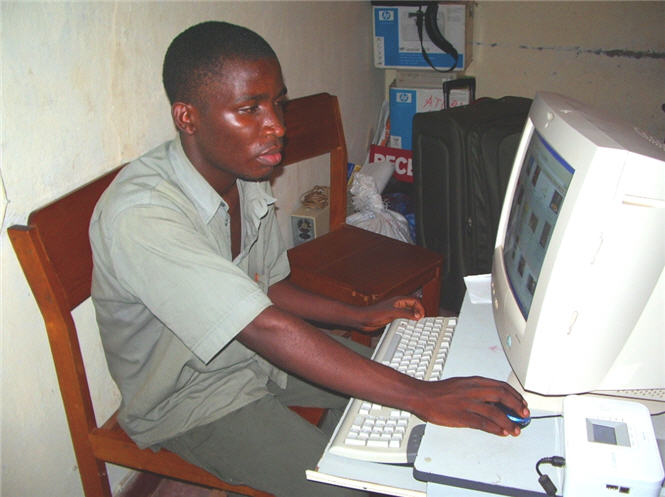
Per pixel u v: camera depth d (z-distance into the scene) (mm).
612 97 3178
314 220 2385
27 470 1306
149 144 1539
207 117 1049
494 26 3229
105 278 1132
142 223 1015
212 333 985
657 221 792
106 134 1390
